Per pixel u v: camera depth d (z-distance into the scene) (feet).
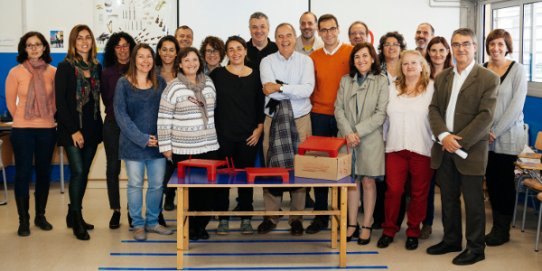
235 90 14.21
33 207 18.10
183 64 13.55
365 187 14.25
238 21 21.88
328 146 12.65
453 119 12.84
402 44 15.24
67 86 14.35
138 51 13.66
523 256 13.50
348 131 13.80
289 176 12.85
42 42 14.99
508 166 14.19
